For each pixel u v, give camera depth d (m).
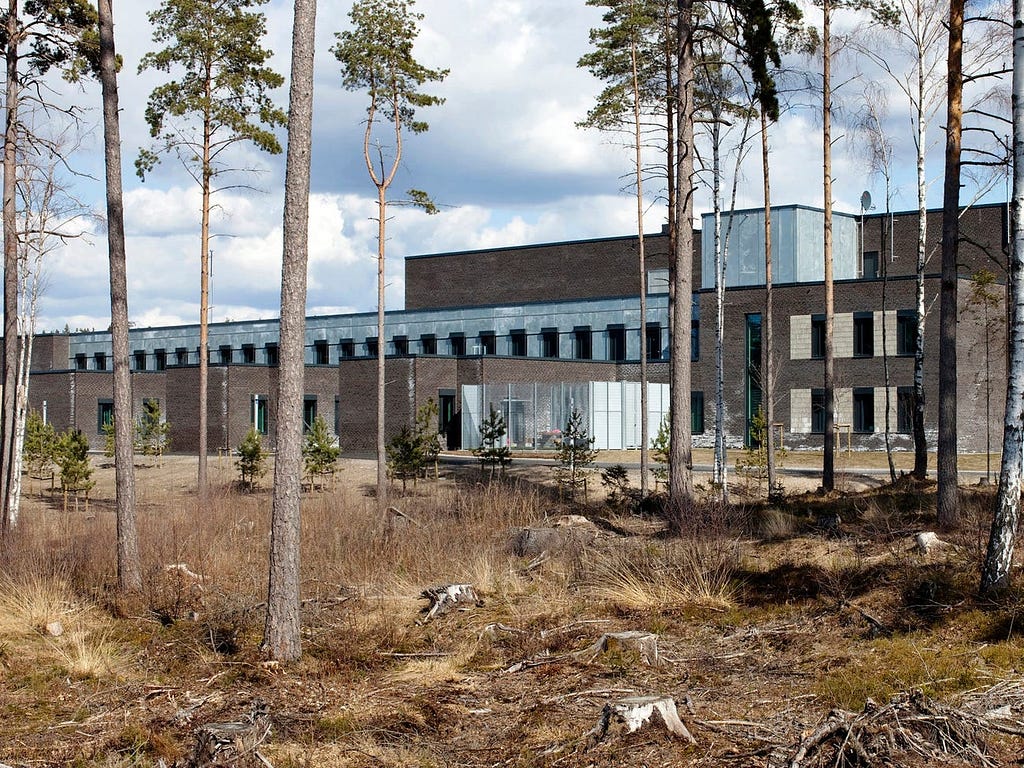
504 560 17.16
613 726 8.34
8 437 21.33
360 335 59.72
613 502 24.81
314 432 33.34
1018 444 11.64
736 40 23.91
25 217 24.77
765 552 15.86
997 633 10.60
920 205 25.02
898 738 7.60
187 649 12.21
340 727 9.12
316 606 14.02
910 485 22.70
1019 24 11.77
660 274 60.19
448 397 45.66
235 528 20.91
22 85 21.06
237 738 8.51
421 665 11.27
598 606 13.52
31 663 11.77
